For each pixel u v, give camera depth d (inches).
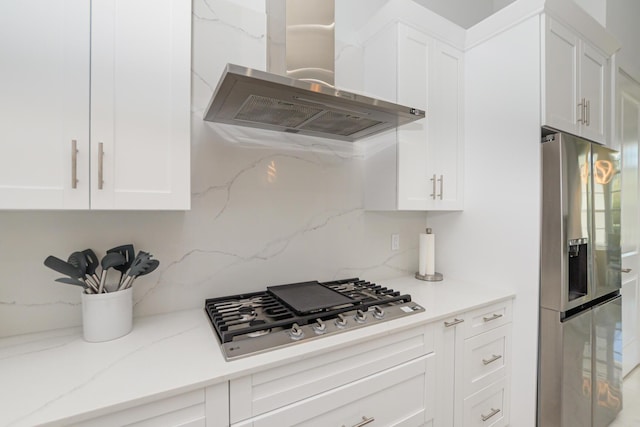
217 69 55.7
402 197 64.6
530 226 63.4
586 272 65.2
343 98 43.7
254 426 36.1
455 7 96.6
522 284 64.7
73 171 35.4
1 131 32.5
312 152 67.0
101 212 47.4
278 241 62.9
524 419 64.1
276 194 62.5
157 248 51.4
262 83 38.9
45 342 40.9
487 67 70.9
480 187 72.8
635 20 96.3
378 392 46.3
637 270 98.7
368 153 73.1
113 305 42.0
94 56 36.8
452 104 73.1
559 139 59.1
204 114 53.2
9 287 42.2
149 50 40.2
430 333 52.2
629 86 93.8
